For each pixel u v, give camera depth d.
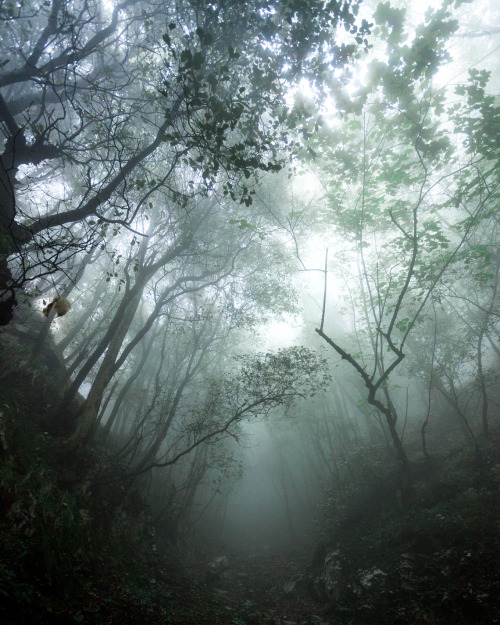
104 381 14.88
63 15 10.20
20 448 10.39
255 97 10.45
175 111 9.61
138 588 9.83
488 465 12.66
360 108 10.32
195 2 9.34
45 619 5.95
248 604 12.22
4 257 7.49
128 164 9.34
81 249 6.31
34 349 16.08
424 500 12.48
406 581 9.31
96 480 12.58
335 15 8.77
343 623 9.56
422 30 8.88
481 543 9.20
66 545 8.38
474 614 7.61
